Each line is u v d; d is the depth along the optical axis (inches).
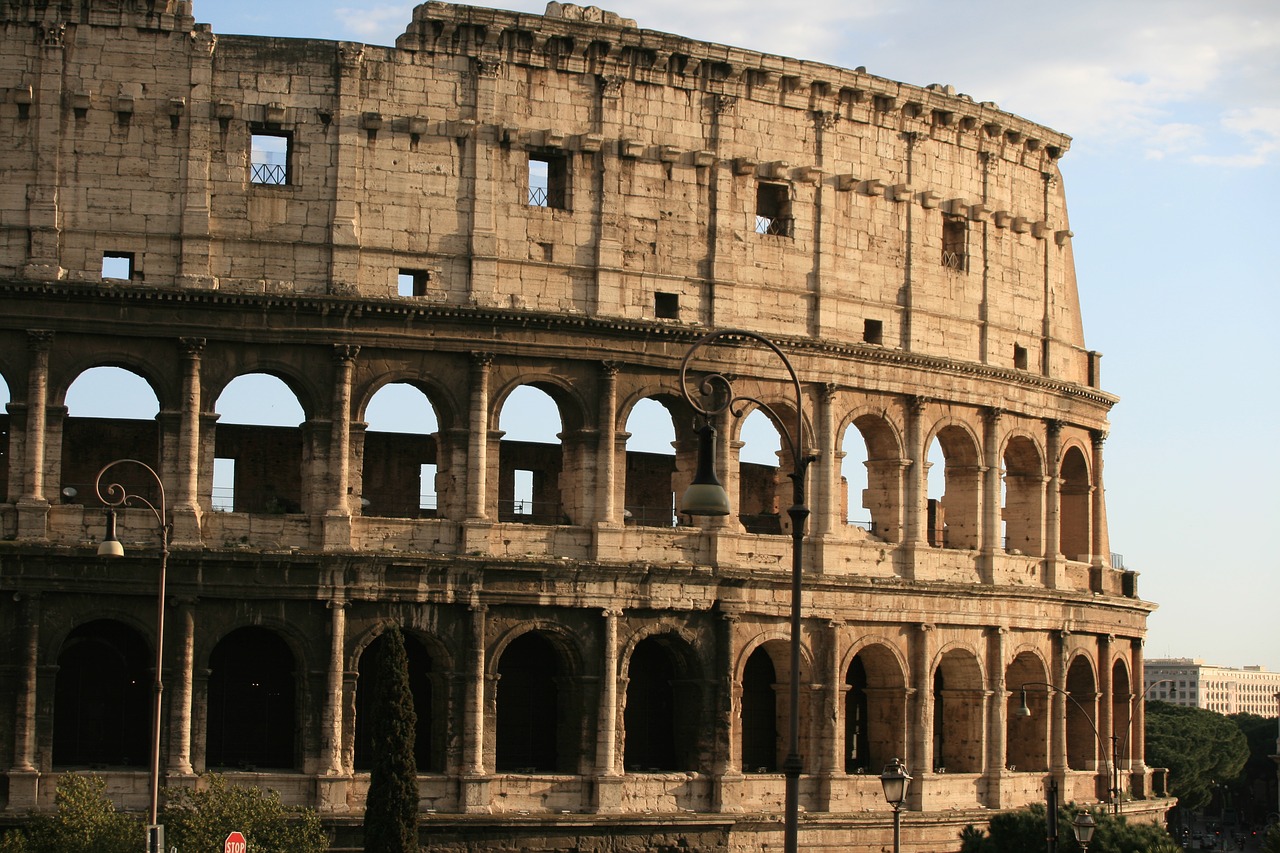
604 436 4315.9
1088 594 5191.9
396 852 3764.8
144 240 4072.3
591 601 4249.5
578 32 4392.2
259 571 4020.7
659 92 4498.0
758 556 4493.1
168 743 3939.5
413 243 4227.4
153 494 4426.7
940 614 4773.6
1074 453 5344.5
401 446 4557.1
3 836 3816.4
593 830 4163.4
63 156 4057.6
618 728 4261.8
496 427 4247.0
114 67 4099.4
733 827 4318.4
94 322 4018.2
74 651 4141.2
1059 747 5098.4
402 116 4247.0
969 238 5012.3
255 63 4170.8
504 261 4284.0
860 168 4783.5
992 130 5088.6
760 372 4515.3
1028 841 4249.5
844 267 4724.4
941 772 4825.3
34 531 3946.9
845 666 4603.8
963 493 4985.2
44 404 3991.1
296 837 3661.4
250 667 4205.2
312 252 4153.5
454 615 4156.0
